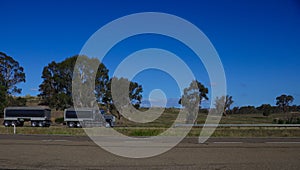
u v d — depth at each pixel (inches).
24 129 1261.1
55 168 370.9
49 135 936.9
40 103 2950.3
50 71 2379.4
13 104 2576.3
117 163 407.8
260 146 600.4
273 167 378.6
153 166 388.5
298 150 538.6
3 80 2529.5
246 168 373.7
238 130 1075.3
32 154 479.2
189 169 370.3
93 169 368.2
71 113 1781.5
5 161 414.0
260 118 1872.5
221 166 386.9
